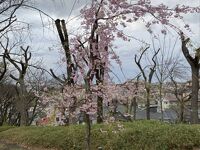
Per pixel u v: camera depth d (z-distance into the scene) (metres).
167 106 45.12
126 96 10.89
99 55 10.21
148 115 33.09
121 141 17.20
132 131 17.53
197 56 25.73
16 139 25.84
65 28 11.29
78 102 10.90
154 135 16.86
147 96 30.44
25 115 36.53
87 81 10.37
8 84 49.31
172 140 16.16
